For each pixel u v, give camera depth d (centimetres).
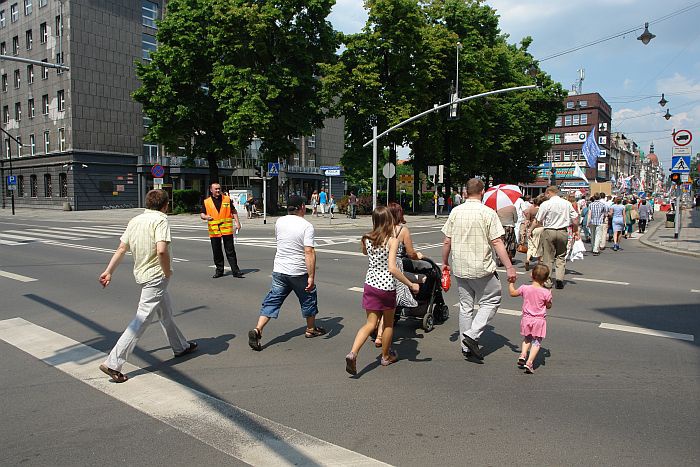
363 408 411
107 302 802
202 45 3244
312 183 6688
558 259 953
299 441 355
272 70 3064
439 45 3219
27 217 3412
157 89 3325
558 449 345
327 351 562
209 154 3556
